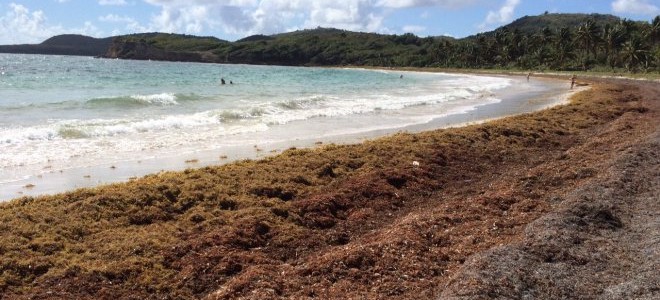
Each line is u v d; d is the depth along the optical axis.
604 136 23.25
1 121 21.94
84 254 9.80
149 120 23.88
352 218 12.89
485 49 152.50
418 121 28.70
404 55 192.12
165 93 37.69
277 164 16.25
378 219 13.04
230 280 9.41
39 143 18.53
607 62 113.50
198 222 11.79
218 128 23.72
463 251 10.62
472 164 18.30
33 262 9.31
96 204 11.90
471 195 15.12
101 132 20.98
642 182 15.14
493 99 44.31
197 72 89.12
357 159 17.44
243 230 11.22
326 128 25.17
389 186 15.05
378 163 17.16
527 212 13.04
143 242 10.41
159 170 16.14
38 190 13.59
